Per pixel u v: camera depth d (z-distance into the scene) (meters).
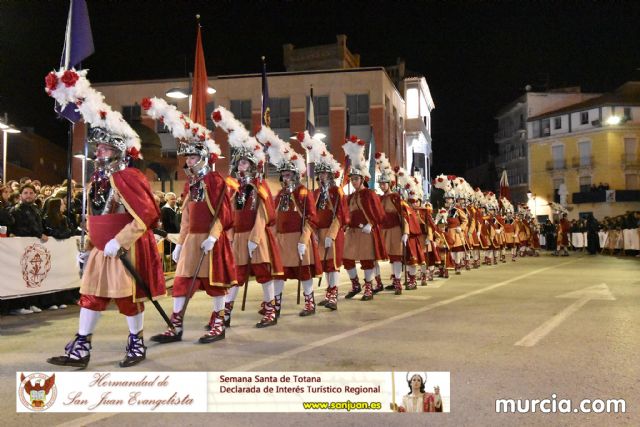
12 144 33.28
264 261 7.48
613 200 50.97
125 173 5.26
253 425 3.91
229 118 7.51
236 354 5.81
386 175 11.49
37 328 7.61
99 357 5.77
